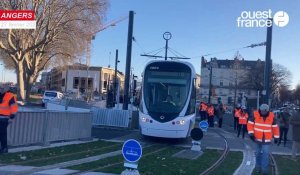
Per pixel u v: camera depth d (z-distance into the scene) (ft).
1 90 46.14
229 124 148.87
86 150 55.01
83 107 104.83
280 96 375.66
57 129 59.62
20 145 52.42
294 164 53.67
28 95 197.57
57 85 452.35
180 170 42.52
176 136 69.46
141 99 72.79
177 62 73.20
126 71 105.19
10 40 175.83
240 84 356.59
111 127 97.30
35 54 192.03
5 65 242.99
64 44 194.90
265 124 41.96
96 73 416.87
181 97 71.15
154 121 69.72
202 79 464.65
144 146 65.41
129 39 105.50
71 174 36.63
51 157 46.52
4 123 45.88
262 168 42.01
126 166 35.12
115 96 140.46
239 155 59.98
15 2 177.17
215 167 47.14
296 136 58.03
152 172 40.29
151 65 73.56
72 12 185.06
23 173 35.68
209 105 122.72
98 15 190.08
